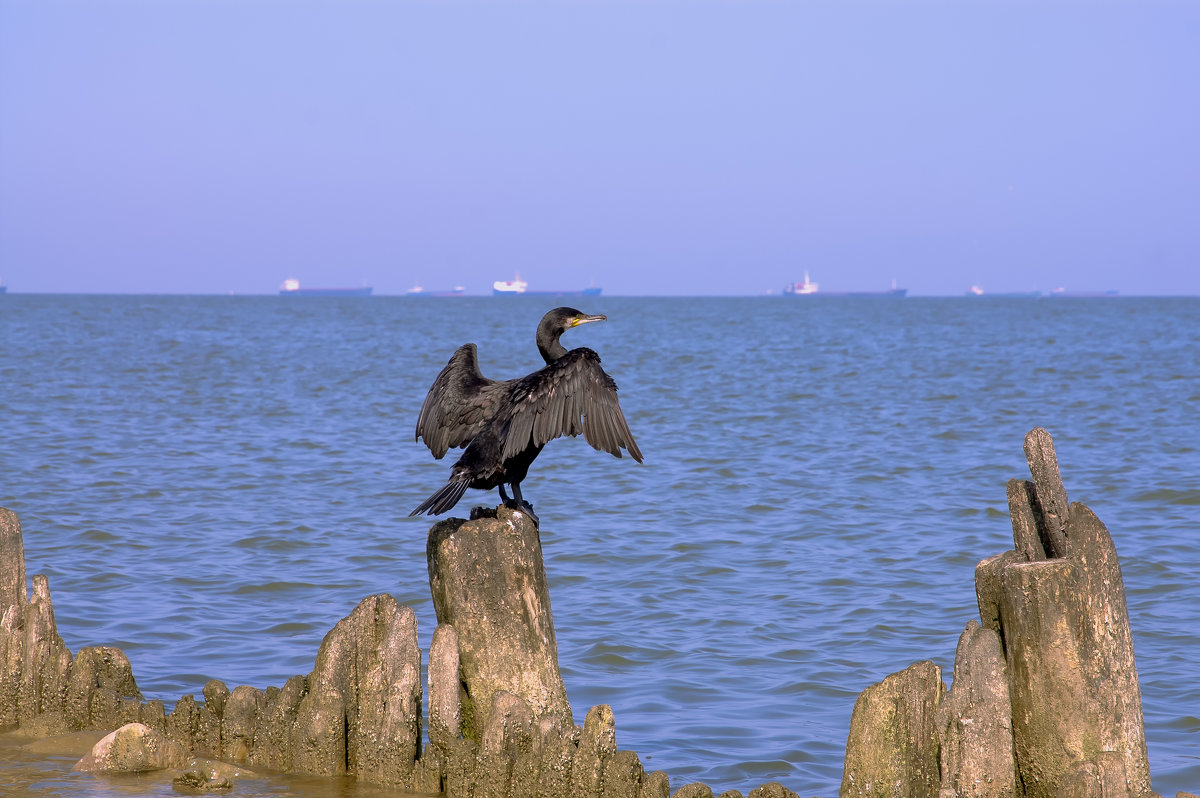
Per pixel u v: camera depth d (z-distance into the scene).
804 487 23.31
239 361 61.69
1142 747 7.72
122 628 13.14
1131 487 22.72
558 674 8.83
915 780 7.54
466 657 8.64
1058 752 7.54
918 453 28.08
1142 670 11.86
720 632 13.38
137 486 22.62
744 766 9.65
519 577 8.63
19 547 10.61
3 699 10.17
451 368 9.64
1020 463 26.30
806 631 13.40
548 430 8.48
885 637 13.13
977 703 7.63
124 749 9.00
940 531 18.94
